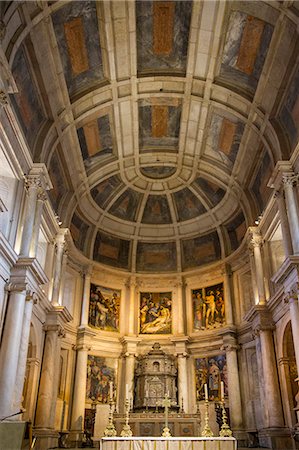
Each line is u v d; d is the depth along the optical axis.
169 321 23.05
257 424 18.44
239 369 20.14
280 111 15.73
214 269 23.06
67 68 15.24
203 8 14.02
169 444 10.20
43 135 15.77
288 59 13.94
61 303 18.56
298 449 15.01
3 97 11.45
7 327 12.38
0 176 14.16
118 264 24.12
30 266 13.16
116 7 13.92
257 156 18.38
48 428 15.73
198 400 20.70
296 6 12.63
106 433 11.37
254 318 18.41
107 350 21.75
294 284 13.64
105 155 20.64
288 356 16.06
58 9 13.05
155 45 15.73
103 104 17.62
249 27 14.30
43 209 16.45
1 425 9.43
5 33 11.66
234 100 17.08
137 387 20.25
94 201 22.62
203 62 16.14
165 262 24.48
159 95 17.95
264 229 18.77
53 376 16.78
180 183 23.42
